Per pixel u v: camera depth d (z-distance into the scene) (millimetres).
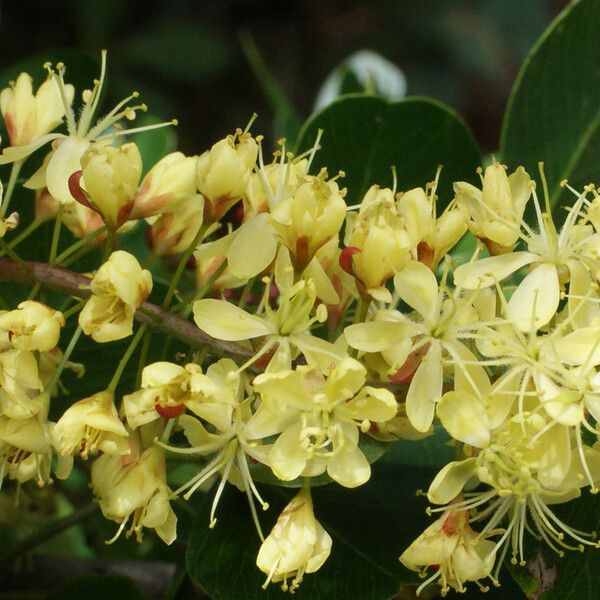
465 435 133
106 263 134
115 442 135
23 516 185
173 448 136
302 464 134
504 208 142
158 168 147
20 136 152
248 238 139
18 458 139
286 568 135
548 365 136
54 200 151
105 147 140
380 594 145
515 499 140
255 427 136
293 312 137
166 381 132
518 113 174
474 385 134
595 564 143
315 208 137
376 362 138
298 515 137
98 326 134
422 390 135
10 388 134
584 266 140
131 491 135
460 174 172
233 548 145
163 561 187
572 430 137
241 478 140
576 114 173
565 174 173
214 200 141
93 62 183
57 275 141
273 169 146
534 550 145
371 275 138
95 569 178
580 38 172
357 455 135
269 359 138
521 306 139
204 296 149
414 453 157
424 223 141
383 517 149
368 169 171
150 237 151
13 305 162
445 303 139
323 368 136
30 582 177
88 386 163
